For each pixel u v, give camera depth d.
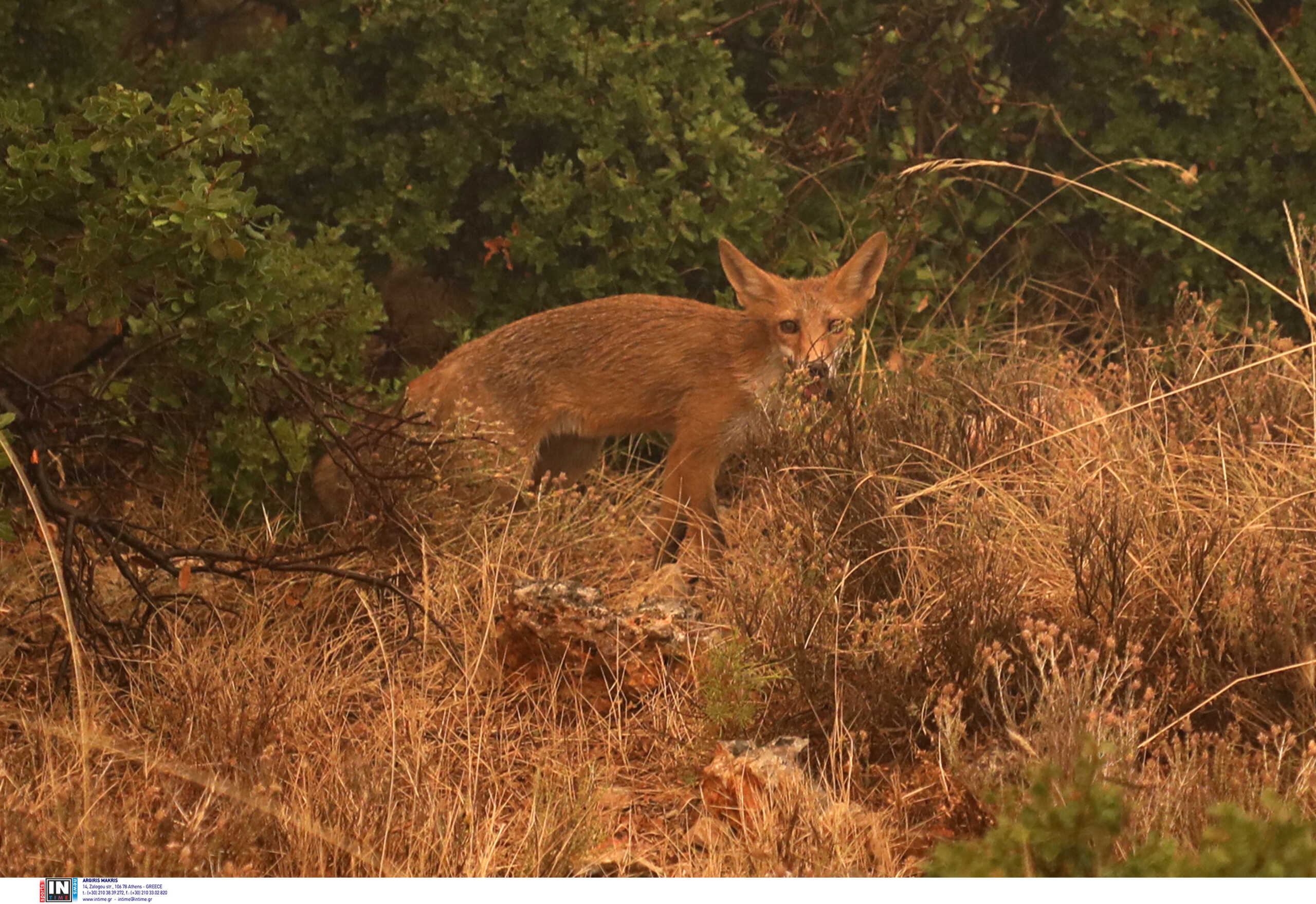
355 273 11.85
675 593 10.02
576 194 12.96
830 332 11.28
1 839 6.26
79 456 10.69
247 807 6.67
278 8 15.97
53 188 8.45
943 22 14.20
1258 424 10.25
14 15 11.85
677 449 11.68
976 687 7.82
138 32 15.27
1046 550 9.10
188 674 8.20
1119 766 6.63
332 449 10.59
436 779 7.32
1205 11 14.70
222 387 10.58
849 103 14.44
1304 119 13.64
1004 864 5.07
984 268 15.13
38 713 7.97
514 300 13.30
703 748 7.82
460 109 12.81
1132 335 14.22
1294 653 7.71
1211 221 14.16
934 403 11.38
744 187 13.19
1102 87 14.61
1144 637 8.12
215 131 8.83
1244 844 4.82
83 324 12.68
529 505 11.05
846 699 8.00
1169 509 9.30
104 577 9.79
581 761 7.91
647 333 11.62
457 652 9.03
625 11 13.80
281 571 9.19
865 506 9.37
